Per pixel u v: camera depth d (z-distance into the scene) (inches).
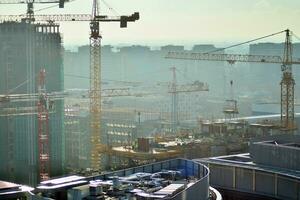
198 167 5467.5
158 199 4178.2
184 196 4288.9
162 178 5162.4
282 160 6939.0
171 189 4552.2
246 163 7253.9
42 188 4234.7
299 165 6766.7
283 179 6505.9
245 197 6963.6
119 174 5211.6
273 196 6643.7
